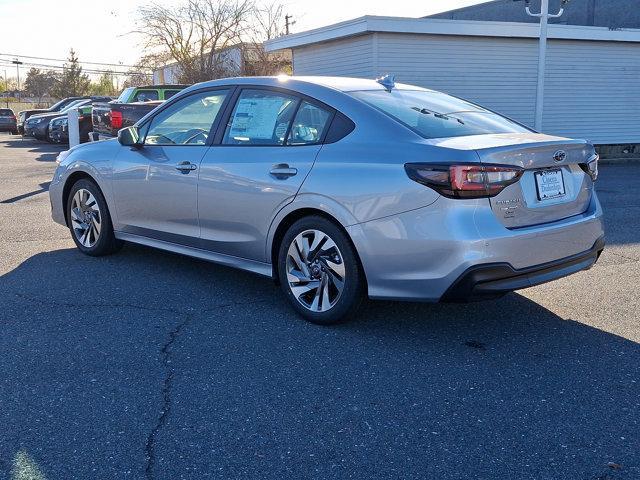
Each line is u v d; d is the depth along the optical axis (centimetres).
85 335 420
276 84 478
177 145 529
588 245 433
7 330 427
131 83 4453
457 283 373
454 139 404
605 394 345
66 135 2288
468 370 373
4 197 1003
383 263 396
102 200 594
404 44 1584
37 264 592
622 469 276
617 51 1803
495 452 289
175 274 562
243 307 477
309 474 272
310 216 432
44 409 324
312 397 339
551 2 2114
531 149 389
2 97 8375
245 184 463
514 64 1700
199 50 3366
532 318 461
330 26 1634
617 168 1570
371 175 398
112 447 290
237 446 293
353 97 443
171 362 380
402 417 319
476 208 372
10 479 265
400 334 427
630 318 462
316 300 437
